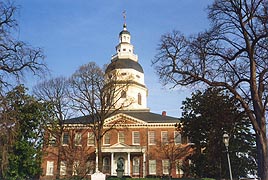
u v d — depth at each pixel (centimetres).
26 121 3412
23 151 3325
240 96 2648
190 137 4097
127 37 8062
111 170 5966
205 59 2631
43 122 3647
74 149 5069
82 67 5231
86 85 4791
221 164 3791
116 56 7669
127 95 6831
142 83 7506
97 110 4812
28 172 3428
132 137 6419
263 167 2450
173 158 5822
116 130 6212
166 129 6425
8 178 3161
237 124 3541
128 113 6894
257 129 2523
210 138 3550
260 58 2627
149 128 6462
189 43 2661
